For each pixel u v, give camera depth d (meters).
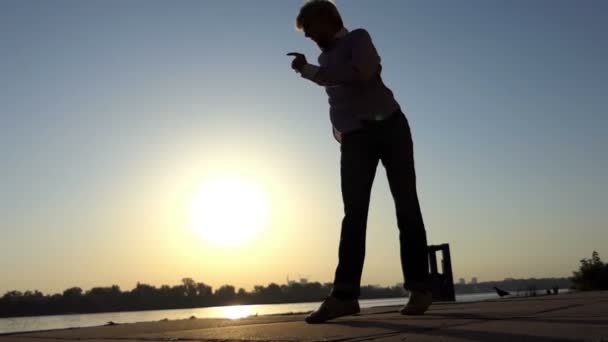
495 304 4.96
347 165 3.84
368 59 3.63
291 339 2.59
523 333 2.28
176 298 169.62
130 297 158.88
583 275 15.41
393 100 3.88
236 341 2.67
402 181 3.82
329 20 3.82
